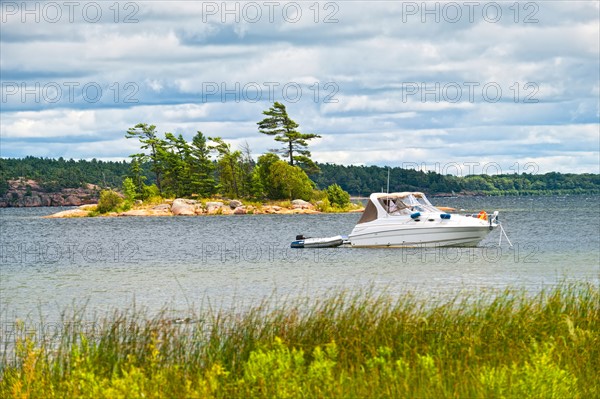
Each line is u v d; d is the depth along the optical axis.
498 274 59.56
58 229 152.88
